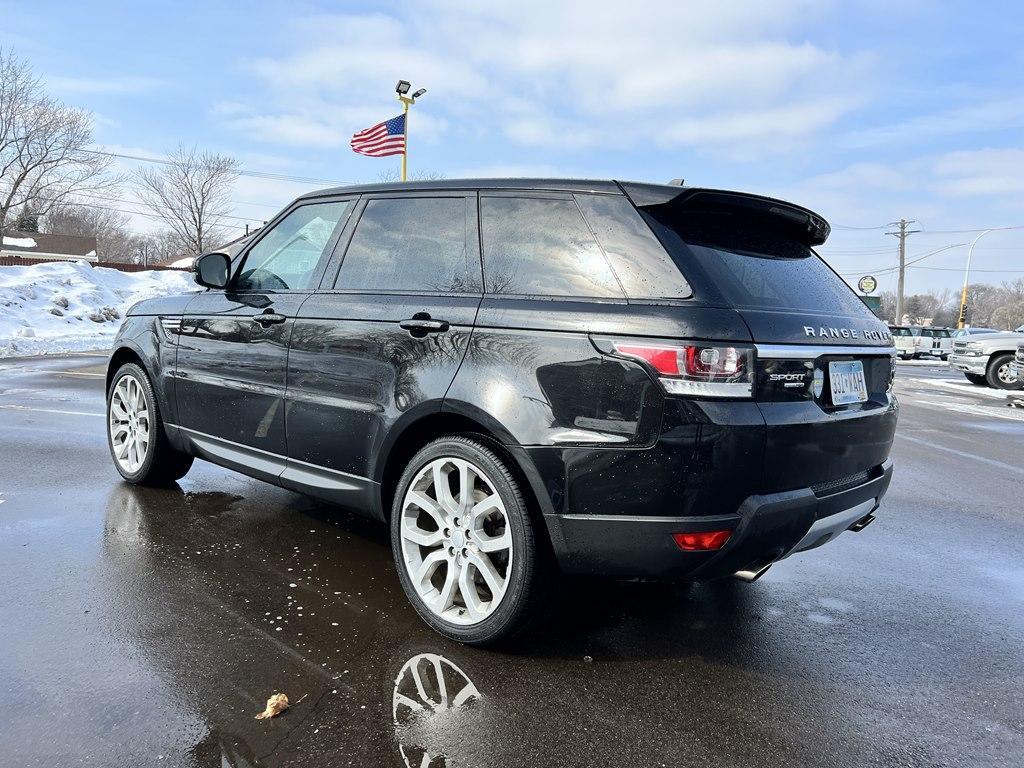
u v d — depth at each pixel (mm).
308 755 1937
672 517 2232
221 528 3750
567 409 2342
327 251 3326
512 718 2164
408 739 2031
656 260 2387
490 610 2512
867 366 2857
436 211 2996
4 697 2143
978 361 16406
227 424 3654
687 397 2193
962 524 4652
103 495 4242
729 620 2996
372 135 20469
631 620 2949
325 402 3072
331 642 2588
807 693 2408
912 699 2400
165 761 1888
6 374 10578
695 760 2006
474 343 2578
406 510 2777
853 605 3221
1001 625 3053
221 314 3695
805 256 2994
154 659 2406
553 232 2627
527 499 2445
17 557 3240
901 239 49938
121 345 4406
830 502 2531
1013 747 2139
